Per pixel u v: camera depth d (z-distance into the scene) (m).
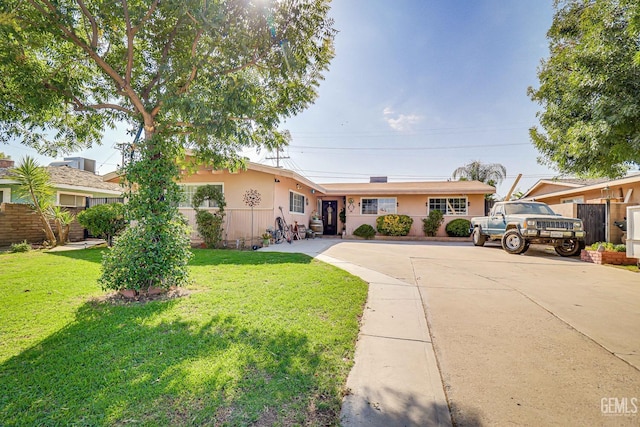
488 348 2.88
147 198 4.50
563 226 8.79
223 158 6.24
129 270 4.24
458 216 15.30
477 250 10.23
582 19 4.80
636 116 3.94
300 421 1.83
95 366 2.41
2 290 4.63
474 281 5.56
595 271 6.59
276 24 4.81
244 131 5.44
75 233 12.71
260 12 4.55
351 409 1.96
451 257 8.50
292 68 5.04
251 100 4.93
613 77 4.10
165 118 5.07
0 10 3.61
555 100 5.70
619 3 4.00
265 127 5.59
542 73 6.06
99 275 5.63
